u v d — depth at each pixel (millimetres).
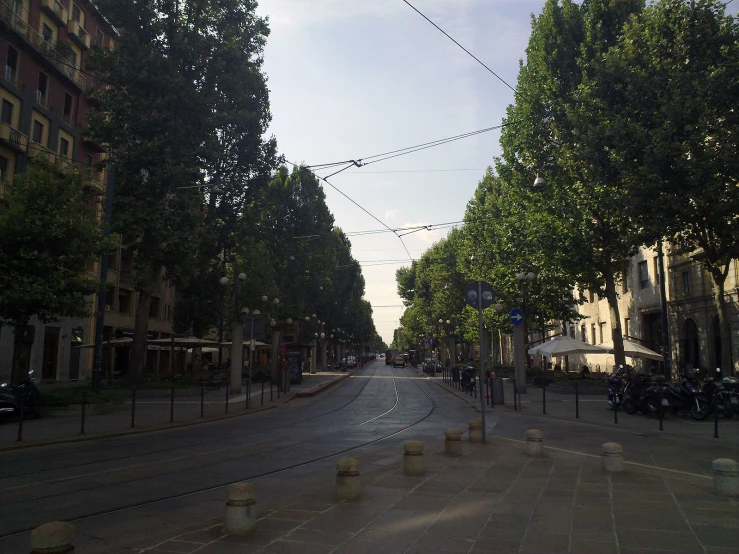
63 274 17234
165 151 25547
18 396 17547
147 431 15633
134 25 26344
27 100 32188
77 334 38812
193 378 32906
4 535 6086
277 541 5570
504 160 29812
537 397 27109
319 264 47562
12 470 9922
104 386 27797
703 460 10242
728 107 14430
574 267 26750
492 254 37812
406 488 7844
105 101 26109
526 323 35844
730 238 15000
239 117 27672
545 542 5488
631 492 7562
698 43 15211
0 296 16172
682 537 5605
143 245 26625
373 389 36375
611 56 15891
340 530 5918
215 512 6945
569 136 25672
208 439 14062
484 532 5824
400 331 127000
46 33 34844
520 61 28969
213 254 32219
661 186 14422
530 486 7953
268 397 28172
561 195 26125
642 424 15992
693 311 31000
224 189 29047
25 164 32000
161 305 53188
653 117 14914
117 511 7031
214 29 28266
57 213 17172
